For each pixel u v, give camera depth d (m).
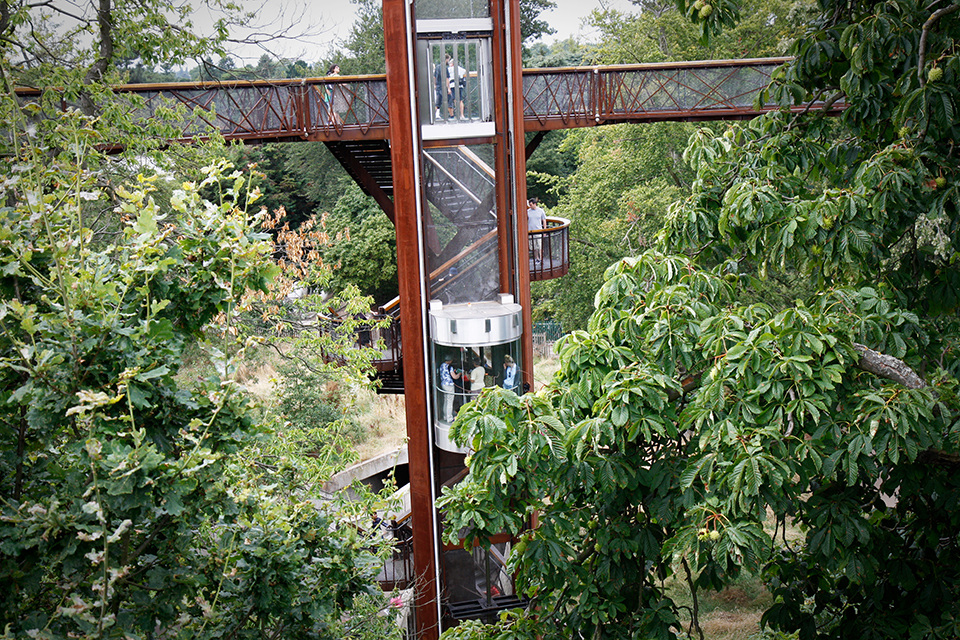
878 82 5.21
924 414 3.89
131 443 3.35
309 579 4.39
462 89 9.51
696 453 4.64
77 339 3.19
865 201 4.86
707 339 4.70
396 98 9.29
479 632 5.43
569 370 5.00
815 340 4.13
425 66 9.41
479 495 4.80
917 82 4.89
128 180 9.27
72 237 3.64
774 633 5.78
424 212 9.60
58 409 3.11
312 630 4.45
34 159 3.42
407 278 9.64
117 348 3.26
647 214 20.50
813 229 5.02
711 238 5.99
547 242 13.90
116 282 3.49
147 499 3.10
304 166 31.64
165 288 3.73
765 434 4.06
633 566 5.21
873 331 4.61
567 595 5.18
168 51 9.60
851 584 5.35
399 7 9.10
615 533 5.11
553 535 4.95
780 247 5.29
